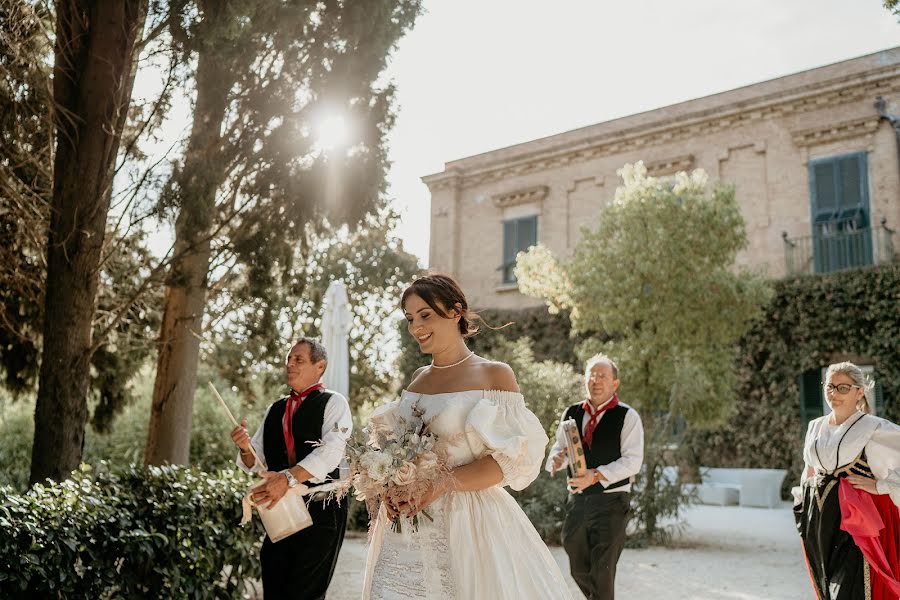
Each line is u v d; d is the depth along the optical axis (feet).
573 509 16.31
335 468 13.82
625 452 16.46
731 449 53.98
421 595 8.06
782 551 29.30
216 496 16.51
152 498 15.14
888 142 51.70
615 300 39.24
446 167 73.10
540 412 32.17
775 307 53.16
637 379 38.58
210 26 18.65
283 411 14.56
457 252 70.08
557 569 8.74
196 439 36.70
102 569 13.44
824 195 53.57
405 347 68.23
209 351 37.42
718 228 39.27
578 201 64.34
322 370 14.96
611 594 15.88
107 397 26.96
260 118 21.44
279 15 20.04
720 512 43.50
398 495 8.13
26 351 24.02
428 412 8.71
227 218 22.25
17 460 34.63
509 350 37.81
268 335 25.63
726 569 25.25
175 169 20.56
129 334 25.36
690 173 58.70
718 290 39.52
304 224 22.41
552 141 67.46
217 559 16.26
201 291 22.54
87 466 15.29
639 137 61.05
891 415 48.73
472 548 8.27
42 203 21.03
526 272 43.65
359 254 71.31
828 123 53.72
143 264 24.68
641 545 30.19
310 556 13.37
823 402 51.67
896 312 48.83
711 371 38.78
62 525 12.81
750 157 56.59
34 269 21.94
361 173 22.58
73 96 19.30
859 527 13.61
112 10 19.22
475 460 8.53
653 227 39.22
